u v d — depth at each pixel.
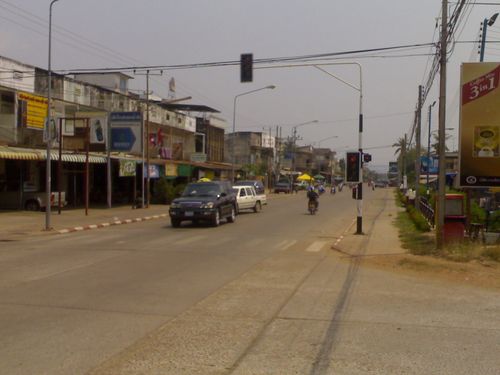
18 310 8.28
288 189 72.75
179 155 50.66
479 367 5.73
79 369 5.64
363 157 20.84
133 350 6.31
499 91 15.60
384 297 9.43
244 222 26.56
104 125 32.97
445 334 7.06
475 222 19.20
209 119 65.56
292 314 8.16
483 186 15.77
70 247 16.53
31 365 5.75
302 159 128.75
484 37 23.02
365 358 6.04
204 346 6.49
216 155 67.75
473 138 15.77
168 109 55.00
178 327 7.38
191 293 9.70
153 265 12.95
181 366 5.75
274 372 5.57
